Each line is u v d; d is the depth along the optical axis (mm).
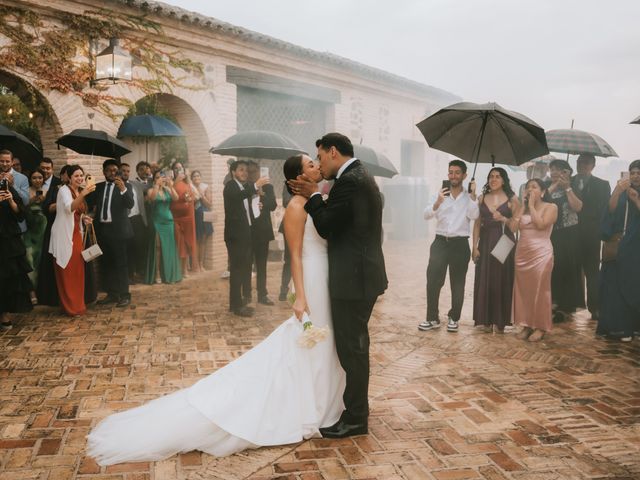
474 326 6234
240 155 7527
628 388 4246
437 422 3576
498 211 5723
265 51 10766
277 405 3223
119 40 8094
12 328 5770
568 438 3363
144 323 6070
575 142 6789
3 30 7016
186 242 9312
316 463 3023
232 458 3066
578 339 5719
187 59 9383
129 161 10711
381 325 6238
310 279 3297
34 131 9750
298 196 3301
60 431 3367
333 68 12695
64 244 6211
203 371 4535
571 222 6523
